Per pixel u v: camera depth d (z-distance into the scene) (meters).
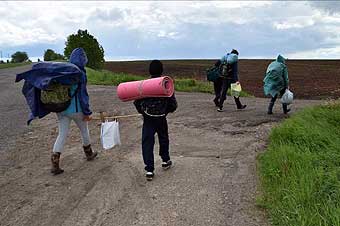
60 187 6.40
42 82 6.36
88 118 7.14
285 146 7.12
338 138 8.01
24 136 9.65
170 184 6.29
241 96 20.59
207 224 5.04
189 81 24.00
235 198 5.69
